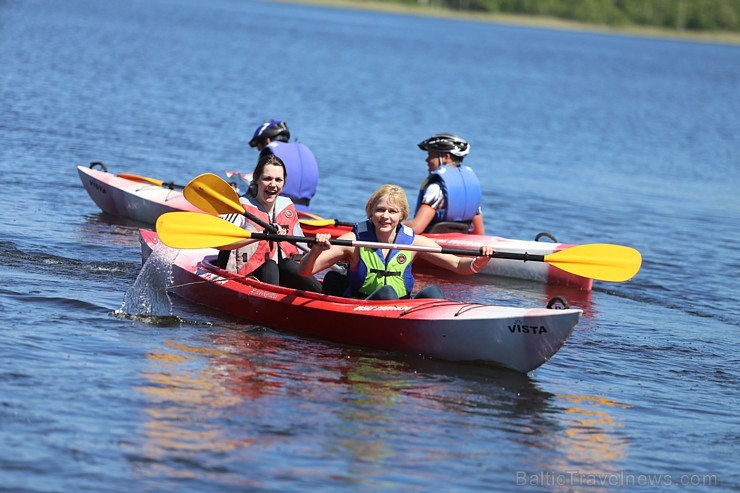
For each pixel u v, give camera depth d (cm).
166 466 1149
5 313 1664
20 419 1237
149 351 1549
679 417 1475
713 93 11525
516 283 2405
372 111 6216
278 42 12544
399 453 1240
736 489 1227
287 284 1884
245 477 1138
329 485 1136
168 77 6744
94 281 1961
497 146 5256
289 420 1312
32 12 12631
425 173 4062
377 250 1719
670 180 4619
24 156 3366
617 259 1722
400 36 17762
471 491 1153
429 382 1523
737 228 3494
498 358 1592
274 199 1886
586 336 1903
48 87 5359
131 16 14575
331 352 1644
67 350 1510
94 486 1092
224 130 4612
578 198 3856
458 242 2473
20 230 2350
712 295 2411
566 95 9312
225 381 1441
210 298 1872
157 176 3362
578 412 1451
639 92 10669
